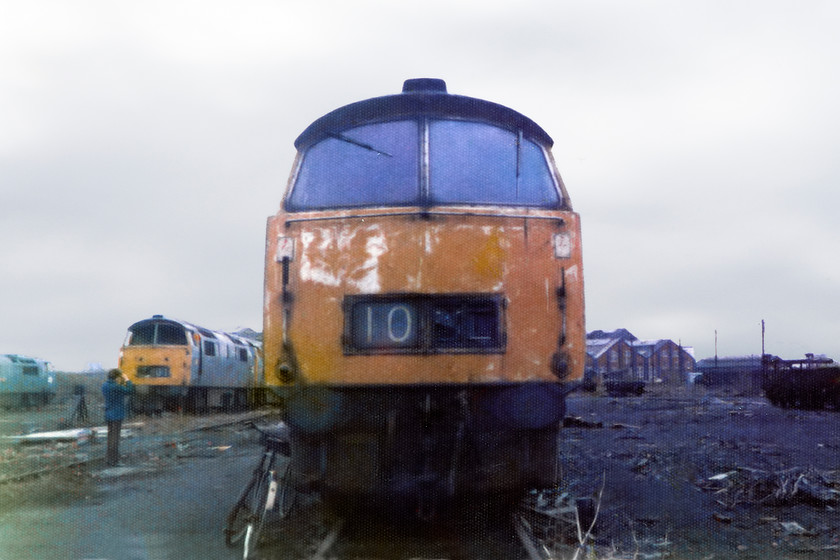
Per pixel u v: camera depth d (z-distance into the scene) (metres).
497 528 5.80
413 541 5.48
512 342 5.41
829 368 29.09
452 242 5.48
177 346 21.91
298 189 5.96
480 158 5.87
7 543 5.91
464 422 5.33
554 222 5.66
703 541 5.84
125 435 16.53
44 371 30.75
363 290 5.48
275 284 5.70
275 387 5.57
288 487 6.33
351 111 6.00
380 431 5.41
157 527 6.47
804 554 5.48
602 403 37.78
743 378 67.56
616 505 7.29
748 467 10.27
